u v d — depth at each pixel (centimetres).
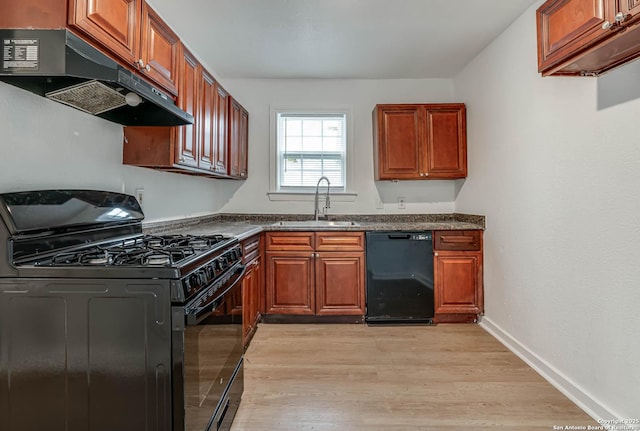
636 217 148
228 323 156
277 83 354
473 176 307
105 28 128
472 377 207
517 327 239
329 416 169
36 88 133
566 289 190
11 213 113
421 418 168
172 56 183
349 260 293
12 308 111
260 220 354
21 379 111
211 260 142
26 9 114
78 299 110
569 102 187
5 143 126
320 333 276
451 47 281
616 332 158
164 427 109
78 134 162
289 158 361
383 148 319
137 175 208
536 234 216
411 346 251
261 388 194
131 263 120
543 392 191
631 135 150
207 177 314
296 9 222
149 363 110
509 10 225
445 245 292
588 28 132
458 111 318
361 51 288
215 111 254
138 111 176
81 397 110
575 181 183
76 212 143
